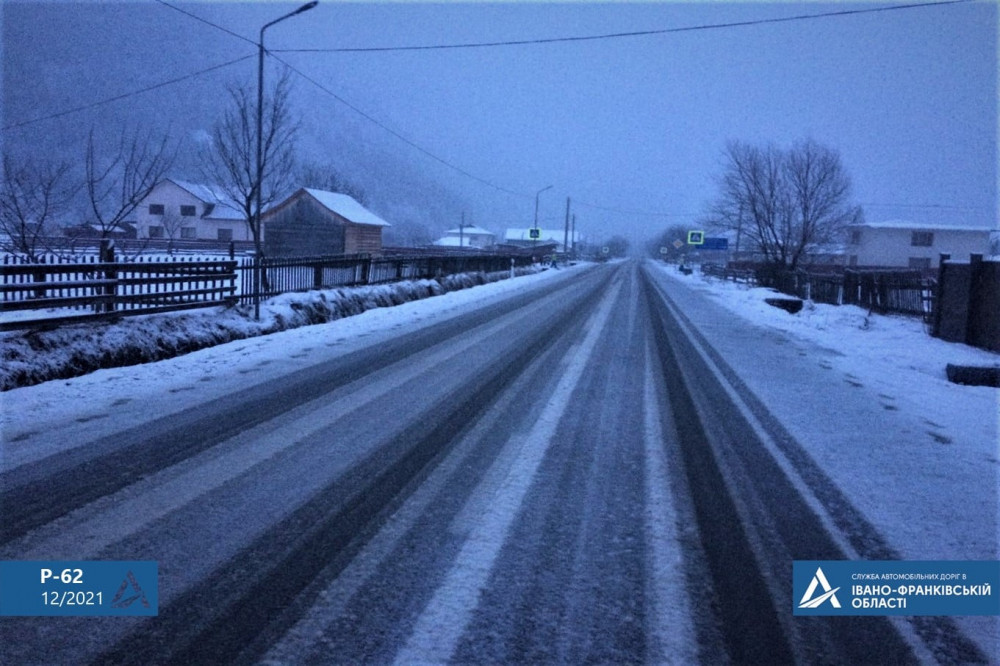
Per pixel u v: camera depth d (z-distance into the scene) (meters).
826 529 5.03
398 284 25.38
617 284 42.81
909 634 3.72
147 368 10.71
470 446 6.82
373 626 3.58
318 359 11.88
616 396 9.40
